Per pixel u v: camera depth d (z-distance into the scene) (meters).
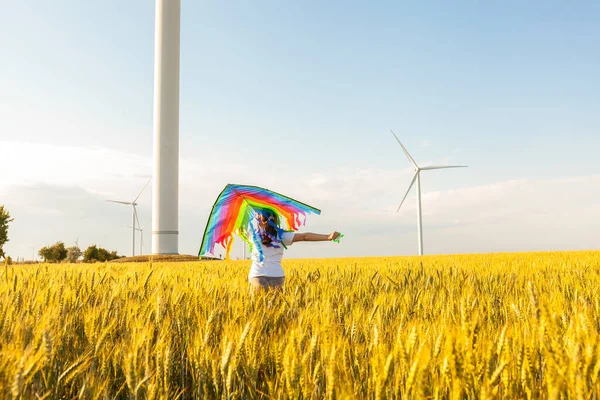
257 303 3.97
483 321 3.43
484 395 1.78
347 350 2.62
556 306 3.03
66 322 3.27
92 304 4.37
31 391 2.21
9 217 40.97
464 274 7.39
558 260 13.13
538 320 2.42
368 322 3.29
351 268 10.22
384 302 4.43
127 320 3.50
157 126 46.69
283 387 2.24
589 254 19.16
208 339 2.87
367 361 2.46
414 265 11.62
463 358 1.98
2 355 2.19
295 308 4.16
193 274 8.82
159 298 3.70
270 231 5.44
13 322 3.24
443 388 2.04
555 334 2.04
